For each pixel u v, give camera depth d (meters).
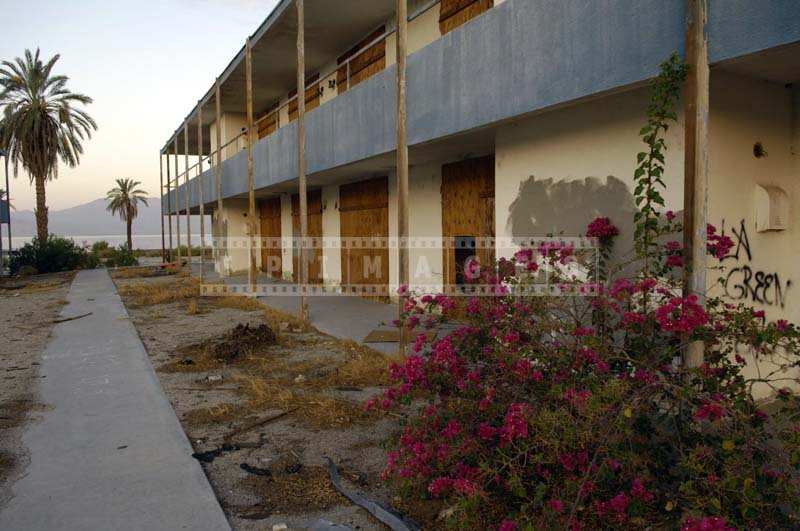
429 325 4.03
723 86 4.50
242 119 21.44
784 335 3.15
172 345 8.60
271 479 3.98
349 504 3.62
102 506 3.61
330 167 10.00
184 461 4.28
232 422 5.16
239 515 3.51
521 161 6.23
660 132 4.63
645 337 3.47
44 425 5.15
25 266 29.20
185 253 51.53
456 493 3.16
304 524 3.39
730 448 2.59
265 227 21.42
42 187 30.12
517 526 2.75
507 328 3.52
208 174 21.66
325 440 4.66
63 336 9.72
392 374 3.76
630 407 2.78
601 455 2.88
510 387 3.38
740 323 3.21
